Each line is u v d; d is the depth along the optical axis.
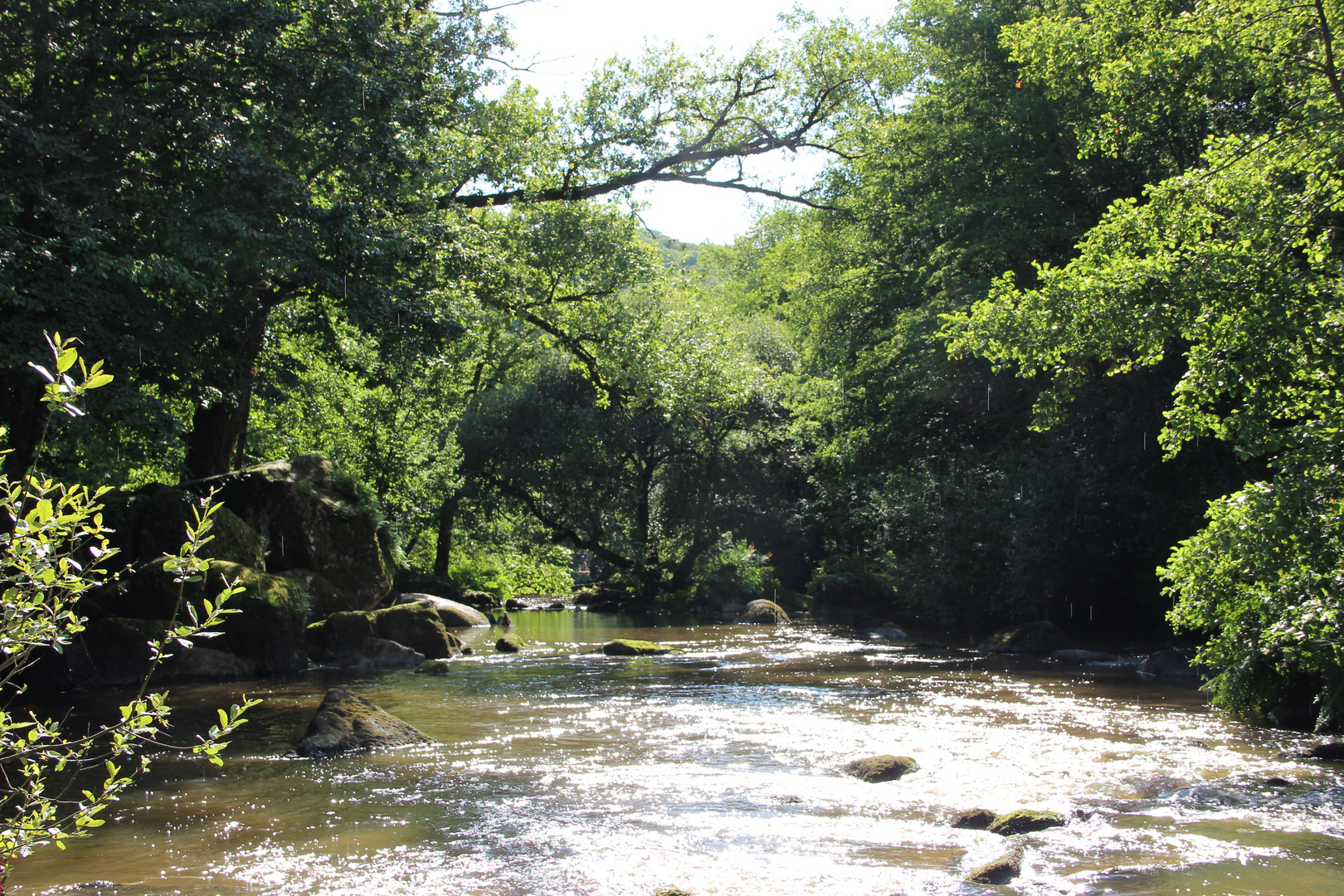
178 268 13.01
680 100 23.17
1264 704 11.23
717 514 41.09
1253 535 9.65
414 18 19.33
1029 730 10.80
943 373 24.66
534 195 21.75
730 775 8.65
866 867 6.12
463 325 16.78
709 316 25.70
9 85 14.31
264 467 20.45
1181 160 19.16
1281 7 11.10
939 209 24.44
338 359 17.91
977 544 25.05
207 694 14.01
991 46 24.61
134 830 6.97
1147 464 20.95
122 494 16.67
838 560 39.34
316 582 19.58
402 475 31.59
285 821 7.21
